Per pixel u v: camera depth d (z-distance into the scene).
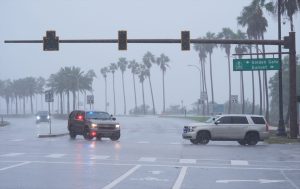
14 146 42.47
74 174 24.42
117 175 24.33
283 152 39.09
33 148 40.41
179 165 29.20
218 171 26.50
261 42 51.91
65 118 150.25
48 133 62.59
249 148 43.12
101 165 28.67
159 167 28.03
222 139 48.00
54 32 48.59
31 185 20.61
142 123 108.69
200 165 29.31
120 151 38.28
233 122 48.06
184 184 21.56
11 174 24.12
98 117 53.69
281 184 21.94
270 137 56.75
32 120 136.25
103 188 20.17
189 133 47.94
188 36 47.84
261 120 48.31
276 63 57.50
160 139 55.72
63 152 36.81
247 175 24.94
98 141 50.84
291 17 74.00
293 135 54.09
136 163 30.00
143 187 20.59
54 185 20.70
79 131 54.09
